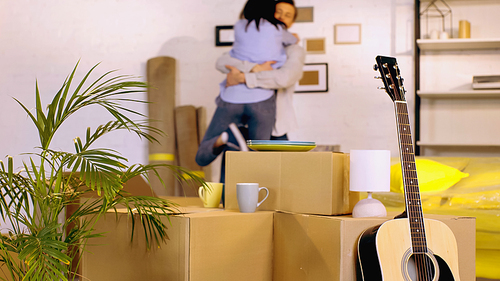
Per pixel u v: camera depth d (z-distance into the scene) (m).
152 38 3.84
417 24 3.29
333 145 3.52
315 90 3.54
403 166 1.37
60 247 1.26
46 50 4.00
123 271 1.49
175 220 1.32
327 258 1.30
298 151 1.62
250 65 3.60
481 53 3.30
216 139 3.63
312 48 3.56
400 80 1.50
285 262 1.46
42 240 1.26
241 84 3.60
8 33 4.06
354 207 1.44
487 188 2.15
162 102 3.74
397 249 1.23
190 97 3.72
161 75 3.75
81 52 3.95
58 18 3.99
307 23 3.57
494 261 2.07
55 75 3.98
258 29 3.60
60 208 1.46
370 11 3.49
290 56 3.57
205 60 3.72
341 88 3.52
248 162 1.59
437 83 3.36
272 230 1.53
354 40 3.51
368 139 3.48
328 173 1.42
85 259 1.61
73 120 3.93
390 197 2.30
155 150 3.70
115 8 3.90
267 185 1.56
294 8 3.58
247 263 1.43
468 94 3.17
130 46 3.88
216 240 1.34
